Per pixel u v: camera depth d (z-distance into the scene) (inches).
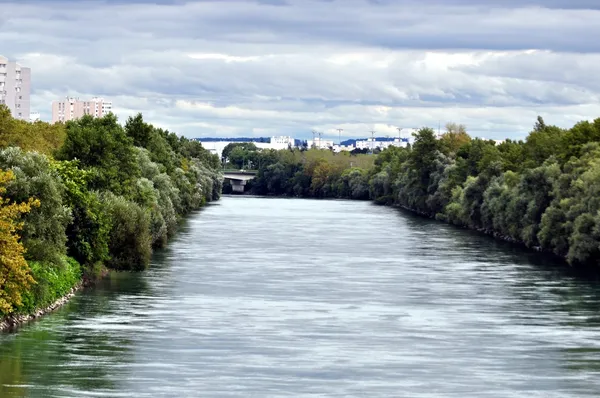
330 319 4084.6
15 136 5831.7
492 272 5880.9
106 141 5949.8
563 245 6673.2
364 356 3358.8
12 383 2869.1
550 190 7381.9
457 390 2913.4
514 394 2881.4
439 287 5142.7
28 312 3850.9
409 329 3878.0
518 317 4185.5
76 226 4773.6
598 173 6323.8
